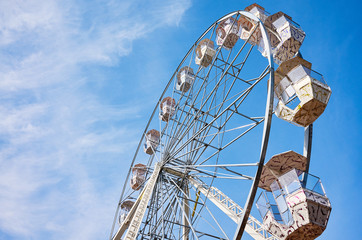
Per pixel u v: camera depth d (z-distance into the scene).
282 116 13.73
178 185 18.34
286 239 12.46
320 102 13.01
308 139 14.03
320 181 12.80
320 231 11.94
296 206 12.20
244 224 10.73
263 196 13.81
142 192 18.56
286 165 13.55
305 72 13.34
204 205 16.03
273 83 12.29
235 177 12.42
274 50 16.23
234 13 17.22
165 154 18.75
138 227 14.70
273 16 16.50
